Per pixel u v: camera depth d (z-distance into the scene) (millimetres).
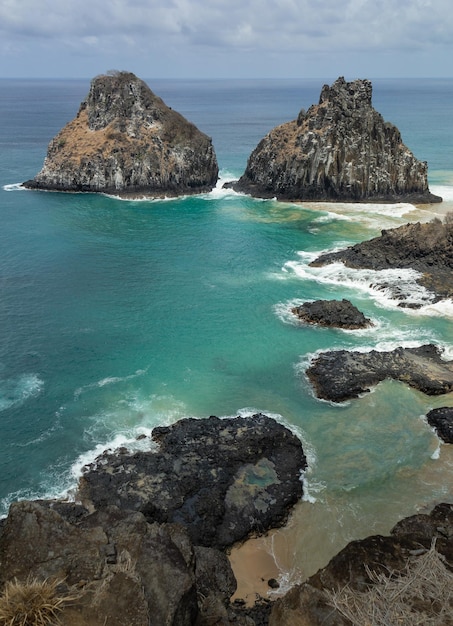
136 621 16047
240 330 57000
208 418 41188
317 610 19188
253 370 49750
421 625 16547
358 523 33375
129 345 53812
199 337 55500
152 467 36125
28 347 53125
